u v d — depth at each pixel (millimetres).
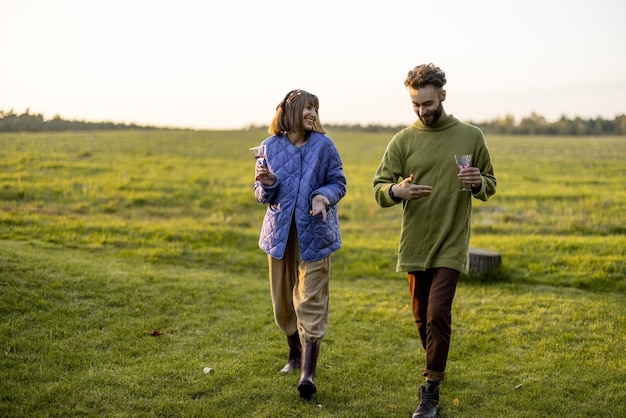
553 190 19812
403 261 4062
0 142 21719
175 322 5621
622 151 40969
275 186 3945
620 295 7566
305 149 4070
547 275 8539
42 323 5105
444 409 3908
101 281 6469
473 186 3814
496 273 8375
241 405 3816
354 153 39469
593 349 5164
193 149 32219
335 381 4344
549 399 4070
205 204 16406
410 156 4090
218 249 9914
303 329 3961
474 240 11078
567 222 13578
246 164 26688
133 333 5148
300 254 3986
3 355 4359
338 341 5355
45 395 3750
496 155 37312
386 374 4527
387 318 6176
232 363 4582
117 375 4176
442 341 3738
